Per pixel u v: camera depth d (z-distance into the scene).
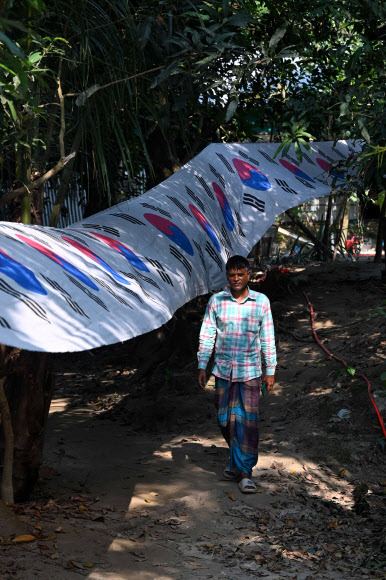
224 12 5.41
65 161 4.45
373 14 6.22
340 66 6.10
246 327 4.90
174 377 7.44
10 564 3.51
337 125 7.28
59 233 4.29
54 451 5.61
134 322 3.42
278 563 3.79
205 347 5.05
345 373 5.88
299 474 5.08
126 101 5.59
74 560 3.65
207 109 7.89
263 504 4.58
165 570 3.63
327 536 4.16
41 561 3.59
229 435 4.95
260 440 5.74
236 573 3.66
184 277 5.00
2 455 4.36
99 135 4.85
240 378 4.88
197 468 5.23
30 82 3.96
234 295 4.93
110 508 4.43
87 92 4.55
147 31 5.19
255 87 8.50
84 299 3.27
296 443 5.62
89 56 4.79
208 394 7.12
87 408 7.04
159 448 5.72
